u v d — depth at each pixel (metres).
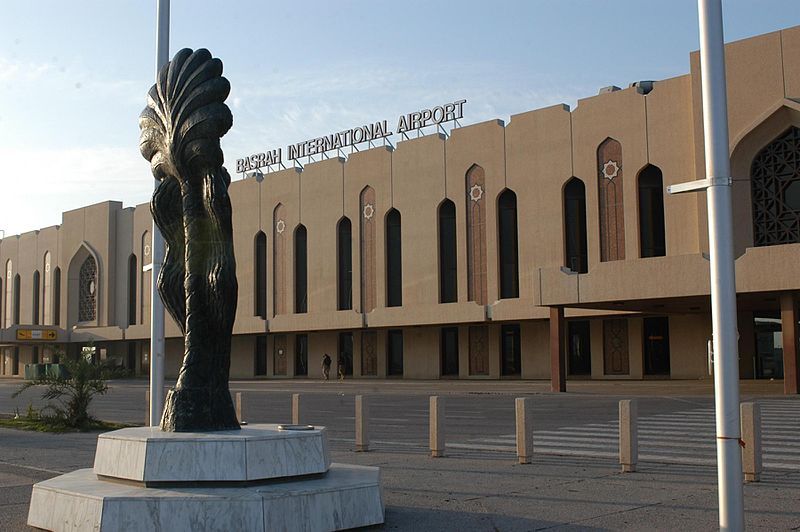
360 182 55.16
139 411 29.53
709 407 25.09
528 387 40.06
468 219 49.28
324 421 23.00
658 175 42.03
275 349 63.06
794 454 13.83
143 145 9.76
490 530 8.12
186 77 9.20
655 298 33.03
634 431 12.02
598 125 43.78
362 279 54.78
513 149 47.25
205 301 8.99
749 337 42.12
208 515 7.39
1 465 13.73
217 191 9.11
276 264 60.47
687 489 10.41
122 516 7.43
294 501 7.63
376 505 8.26
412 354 54.25
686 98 40.62
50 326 76.00
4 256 87.38
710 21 6.54
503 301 46.06
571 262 44.84
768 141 37.41
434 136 51.12
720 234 6.41
